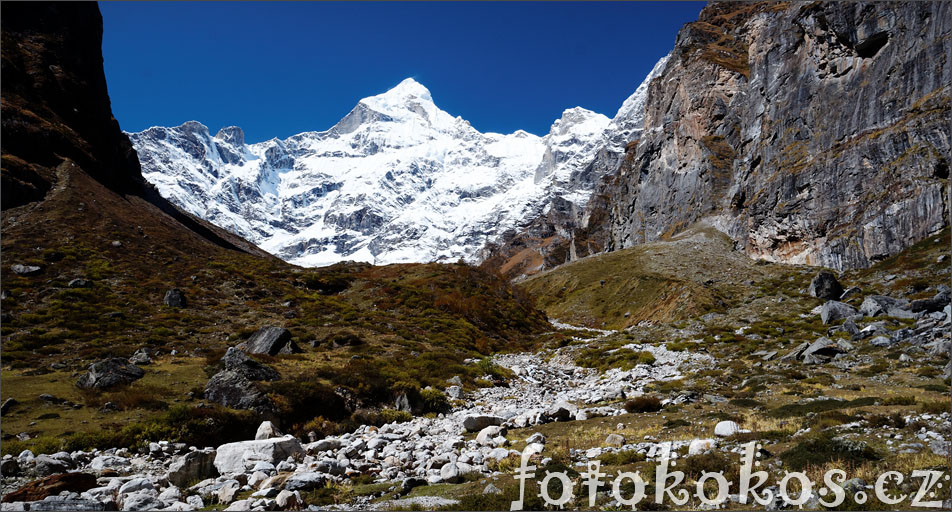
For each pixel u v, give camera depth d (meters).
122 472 21.02
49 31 103.19
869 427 18.83
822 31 116.56
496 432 25.38
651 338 64.06
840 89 112.88
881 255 88.19
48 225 67.94
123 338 44.12
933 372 30.19
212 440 25.81
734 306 81.25
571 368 53.38
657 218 184.12
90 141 98.19
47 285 54.09
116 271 62.19
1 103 81.19
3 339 40.72
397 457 22.06
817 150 112.81
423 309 71.69
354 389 35.09
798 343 46.88
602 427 25.50
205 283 66.44
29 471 19.83
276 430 25.48
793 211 109.69
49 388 30.56
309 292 74.50
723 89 176.38
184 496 18.14
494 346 64.88
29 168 76.06
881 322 44.84
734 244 132.25
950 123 82.12
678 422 23.97
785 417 22.88
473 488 17.33
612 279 128.75
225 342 47.06
